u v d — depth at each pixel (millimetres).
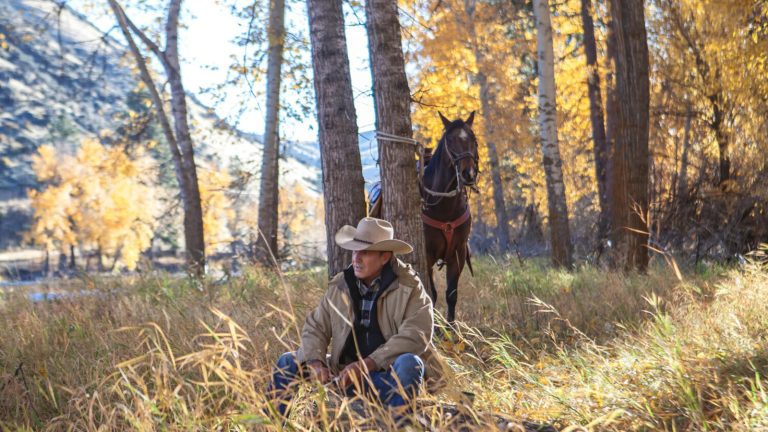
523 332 7488
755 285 7738
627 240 12680
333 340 4488
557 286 10234
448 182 8203
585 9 19547
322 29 8234
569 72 22109
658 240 15781
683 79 16344
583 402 4562
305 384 3854
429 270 8312
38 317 8297
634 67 12789
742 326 5938
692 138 17078
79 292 9734
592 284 10234
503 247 22703
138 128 16516
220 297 9766
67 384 5191
